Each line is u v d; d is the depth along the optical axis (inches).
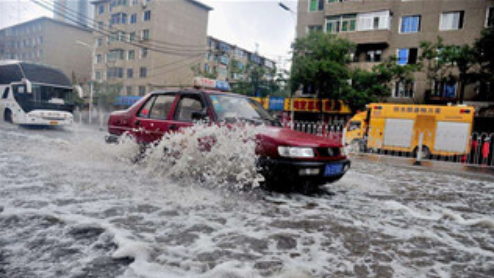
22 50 2150.6
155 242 90.9
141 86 1499.8
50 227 97.9
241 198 147.8
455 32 836.0
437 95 835.4
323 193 176.9
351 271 81.4
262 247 92.7
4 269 72.1
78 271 72.6
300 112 963.3
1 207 114.0
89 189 145.8
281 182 155.6
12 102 598.5
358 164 373.7
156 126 201.9
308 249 93.9
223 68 1863.9
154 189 152.6
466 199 189.0
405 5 900.0
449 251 99.7
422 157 580.7
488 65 680.4
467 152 525.3
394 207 152.3
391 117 607.2
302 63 808.9
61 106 616.1
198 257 83.0
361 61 956.0
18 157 226.5
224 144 161.3
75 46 2097.7
